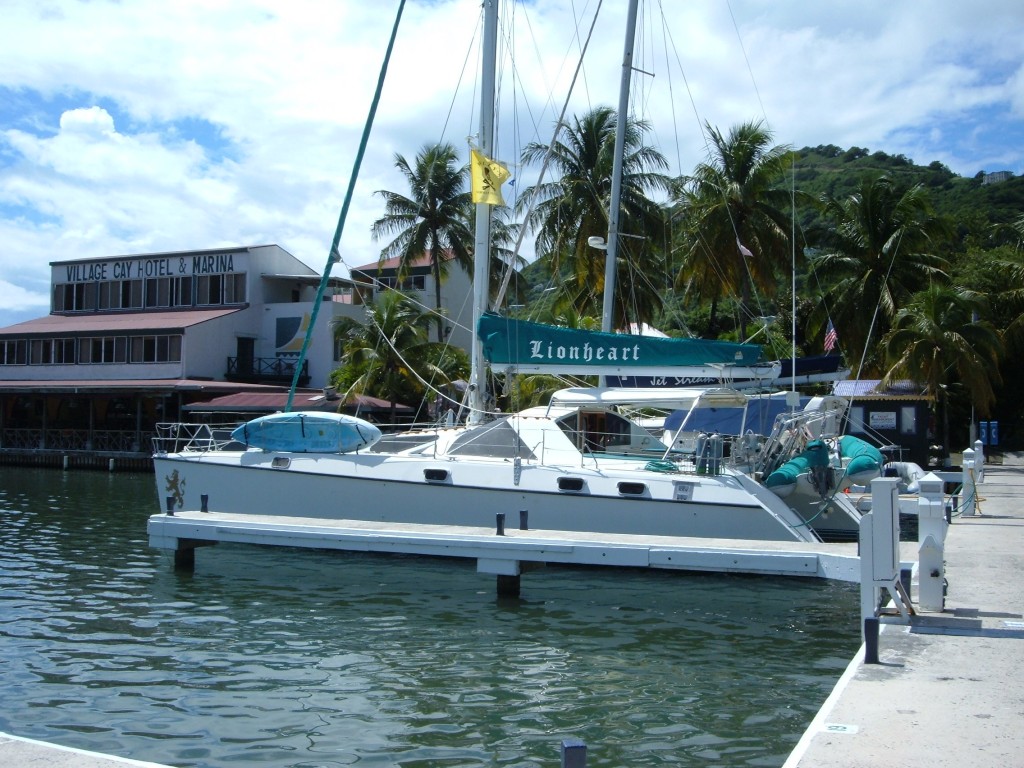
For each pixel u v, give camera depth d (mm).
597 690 9000
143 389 41281
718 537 13430
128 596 13297
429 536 12844
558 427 15148
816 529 15164
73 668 9789
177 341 44094
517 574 12562
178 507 16516
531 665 9844
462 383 17438
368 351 37938
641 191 36094
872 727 5656
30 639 10961
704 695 8852
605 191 35906
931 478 9391
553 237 36344
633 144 36125
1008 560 12062
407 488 14898
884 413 30375
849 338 37906
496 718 8234
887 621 8500
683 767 7121
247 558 15930
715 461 13883
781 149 35469
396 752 7484
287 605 12641
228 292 47375
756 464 14828
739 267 35812
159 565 15875
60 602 12938
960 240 58875
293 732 7941
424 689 9047
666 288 36750
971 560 12062
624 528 13805
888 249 36656
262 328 47125
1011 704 6105
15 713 8445
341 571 14875
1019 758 5141
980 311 32875
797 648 10516
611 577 14234
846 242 38438
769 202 36531
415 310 40438
